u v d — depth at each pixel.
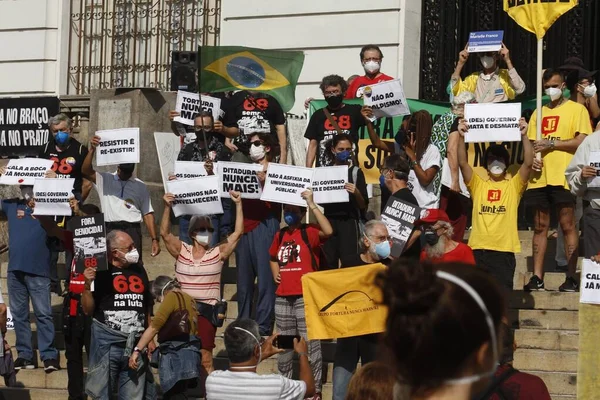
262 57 12.48
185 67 13.15
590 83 10.81
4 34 16.50
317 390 9.24
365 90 10.53
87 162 11.09
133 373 9.25
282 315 9.48
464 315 2.75
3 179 10.90
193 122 11.40
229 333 7.27
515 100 11.58
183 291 9.55
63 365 10.96
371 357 8.77
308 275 8.74
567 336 9.42
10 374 10.48
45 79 16.25
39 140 14.07
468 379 2.81
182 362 8.90
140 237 11.18
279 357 9.37
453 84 11.14
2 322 10.02
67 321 9.91
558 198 9.92
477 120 9.56
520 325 9.80
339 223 9.80
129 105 13.34
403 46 14.09
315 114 10.89
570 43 14.04
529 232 11.45
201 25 15.80
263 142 10.24
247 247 10.22
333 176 9.62
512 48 14.27
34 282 10.78
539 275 9.96
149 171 13.31
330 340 10.20
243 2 14.95
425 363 2.80
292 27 14.64
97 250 9.27
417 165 9.96
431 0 14.49
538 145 9.89
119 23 16.22
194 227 9.73
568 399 9.02
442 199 10.37
